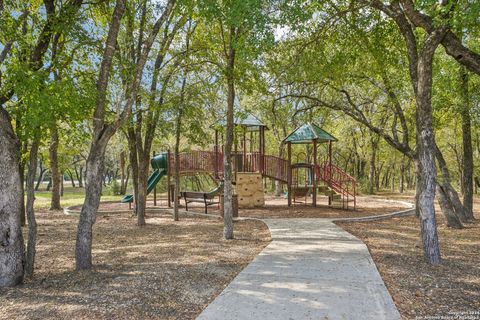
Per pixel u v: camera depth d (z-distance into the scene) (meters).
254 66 7.99
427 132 5.85
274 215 12.70
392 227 9.93
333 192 15.34
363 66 10.09
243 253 6.68
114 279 5.01
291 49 9.06
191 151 15.70
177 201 12.11
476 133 21.55
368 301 4.04
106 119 7.04
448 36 5.88
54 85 4.89
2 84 5.56
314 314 3.69
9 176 4.82
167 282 4.85
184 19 9.62
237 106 10.59
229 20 5.46
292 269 5.40
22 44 5.65
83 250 5.61
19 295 4.41
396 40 9.44
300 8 5.60
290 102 12.07
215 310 3.81
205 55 9.05
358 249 6.79
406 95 10.62
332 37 9.30
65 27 5.95
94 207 5.69
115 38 5.72
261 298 4.16
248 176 15.73
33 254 5.19
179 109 9.67
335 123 27.19
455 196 11.04
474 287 4.58
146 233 9.43
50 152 15.89
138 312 3.81
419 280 4.88
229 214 8.22
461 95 10.70
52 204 16.03
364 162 34.41
